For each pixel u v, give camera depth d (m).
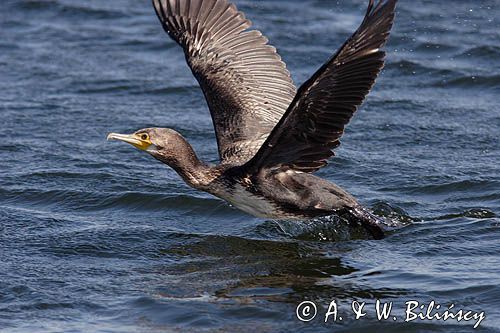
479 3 24.52
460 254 13.27
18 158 17.52
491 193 15.59
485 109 19.45
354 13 24.39
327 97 12.11
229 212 15.23
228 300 12.16
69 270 13.16
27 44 23.56
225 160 14.04
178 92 20.84
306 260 13.34
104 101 20.42
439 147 17.73
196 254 13.72
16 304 12.19
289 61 21.66
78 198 15.75
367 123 18.86
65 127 19.05
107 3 26.08
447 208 15.05
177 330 11.49
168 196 15.60
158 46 23.39
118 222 14.91
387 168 16.80
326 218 14.38
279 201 13.45
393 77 21.16
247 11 24.47
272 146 12.81
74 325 11.66
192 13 15.47
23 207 15.51
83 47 23.41
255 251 13.75
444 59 21.78
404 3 24.56
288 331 11.45
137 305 12.09
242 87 14.85
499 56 21.77
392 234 14.04
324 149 12.91
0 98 20.50
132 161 17.44
